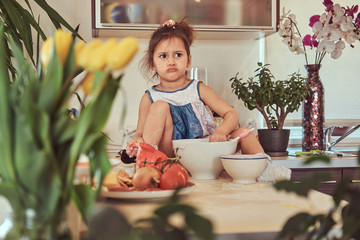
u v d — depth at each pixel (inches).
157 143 61.7
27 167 17.1
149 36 102.0
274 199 36.6
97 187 20.2
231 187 44.4
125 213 15.4
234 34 101.3
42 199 17.5
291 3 110.3
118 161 46.9
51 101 17.7
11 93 17.6
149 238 15.2
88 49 18.3
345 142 113.8
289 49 105.2
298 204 34.0
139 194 35.1
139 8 91.7
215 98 72.5
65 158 18.1
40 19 101.0
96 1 90.4
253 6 95.2
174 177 39.2
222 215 30.2
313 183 18.0
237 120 68.0
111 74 18.3
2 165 17.6
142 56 104.1
